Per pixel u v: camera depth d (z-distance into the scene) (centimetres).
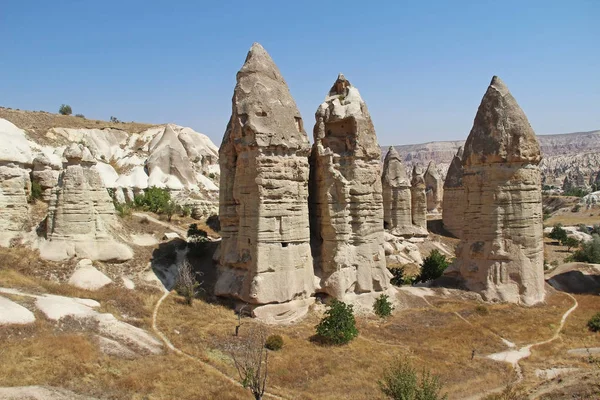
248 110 3052
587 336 3114
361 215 3422
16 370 1802
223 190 3366
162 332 2528
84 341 2095
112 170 6600
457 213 7488
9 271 2795
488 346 2880
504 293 3675
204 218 5709
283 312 3002
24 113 8269
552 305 3716
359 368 2383
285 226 3075
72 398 1723
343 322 2758
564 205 12575
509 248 3725
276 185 3039
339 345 2677
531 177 3766
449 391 2230
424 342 2888
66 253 3109
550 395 2267
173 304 2961
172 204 5275
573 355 2817
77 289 2812
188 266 3438
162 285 3238
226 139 3369
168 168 6788
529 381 2441
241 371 2195
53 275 2945
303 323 2995
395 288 3734
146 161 6994
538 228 3806
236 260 3141
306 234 3225
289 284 3056
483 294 3709
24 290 2552
